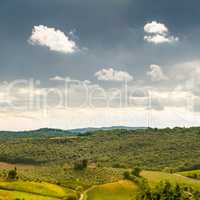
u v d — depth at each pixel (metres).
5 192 195.62
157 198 118.19
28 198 186.50
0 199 177.12
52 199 193.12
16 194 193.25
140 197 121.75
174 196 117.00
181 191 118.69
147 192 120.69
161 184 120.00
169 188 118.19
